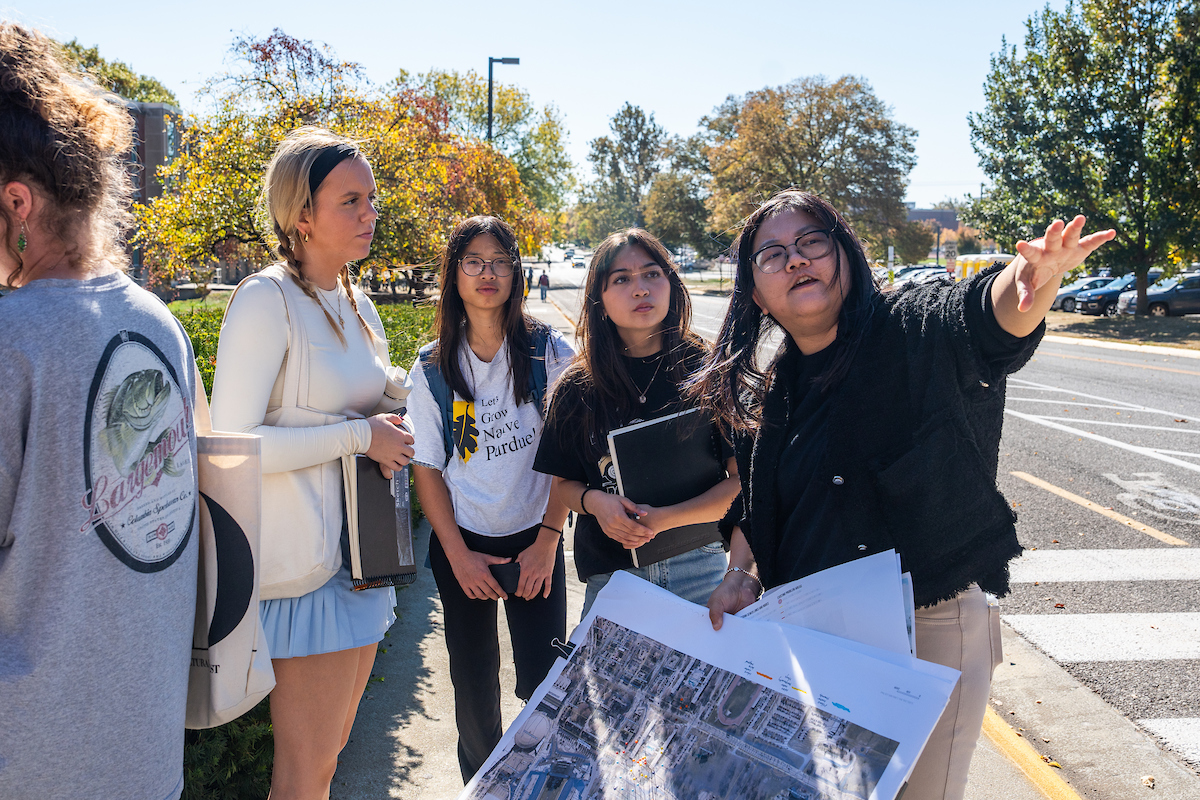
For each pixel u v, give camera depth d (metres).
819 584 1.44
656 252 2.11
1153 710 3.34
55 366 1.07
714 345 1.77
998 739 3.09
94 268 1.22
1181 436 8.89
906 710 1.20
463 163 20.39
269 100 12.80
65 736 1.08
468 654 2.44
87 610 1.09
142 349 1.21
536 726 1.49
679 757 1.34
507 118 44.28
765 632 1.42
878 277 1.64
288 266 1.93
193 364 1.40
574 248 133.50
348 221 1.92
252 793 2.43
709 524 2.15
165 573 1.23
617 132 94.44
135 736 1.16
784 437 1.63
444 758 2.81
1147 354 17.97
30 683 1.05
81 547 1.09
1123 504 6.36
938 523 1.42
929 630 1.53
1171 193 21.31
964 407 1.39
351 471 1.91
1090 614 4.33
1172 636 4.05
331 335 1.93
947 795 1.55
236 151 12.23
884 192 44.53
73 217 1.18
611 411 2.14
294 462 1.77
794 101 45.12
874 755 1.19
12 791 1.05
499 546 2.46
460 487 2.44
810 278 1.49
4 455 1.04
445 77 43.06
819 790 1.20
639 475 2.09
